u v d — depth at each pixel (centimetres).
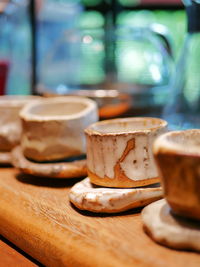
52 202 52
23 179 60
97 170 49
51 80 82
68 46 82
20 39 98
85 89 77
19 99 74
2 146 67
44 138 57
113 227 44
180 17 92
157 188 48
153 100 71
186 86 63
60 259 42
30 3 84
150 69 76
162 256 38
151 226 41
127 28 80
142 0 86
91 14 102
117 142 47
